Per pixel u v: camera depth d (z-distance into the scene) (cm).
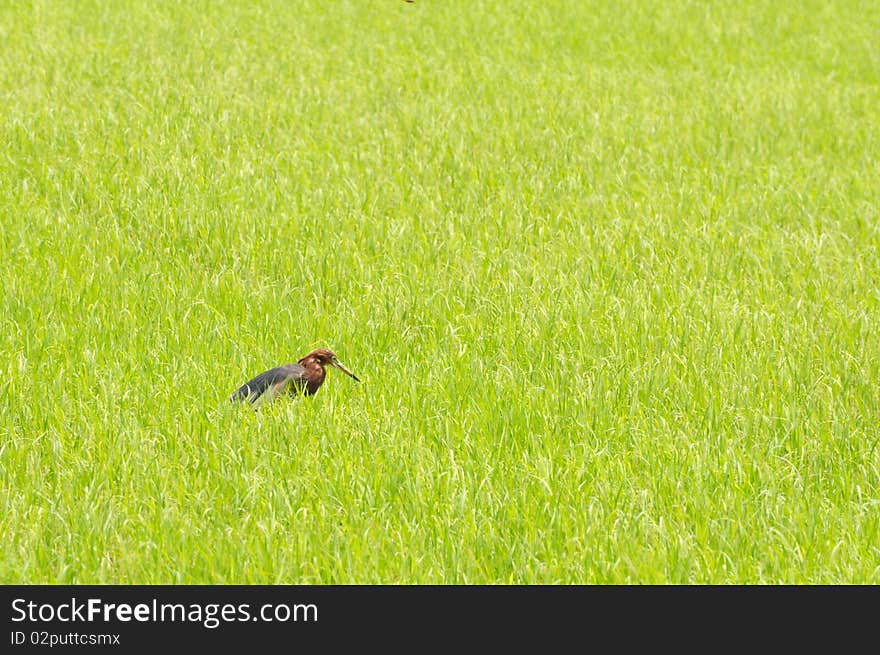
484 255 4725
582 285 4431
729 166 6278
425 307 4122
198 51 8144
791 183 5966
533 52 9056
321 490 2806
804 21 10819
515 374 3594
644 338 3869
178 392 3303
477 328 3953
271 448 3003
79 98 6756
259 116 6619
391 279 4431
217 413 3159
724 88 8119
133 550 2552
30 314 3897
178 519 2631
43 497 2725
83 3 9338
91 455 2927
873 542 2681
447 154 6134
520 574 2517
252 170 5603
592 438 3167
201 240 4769
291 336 3800
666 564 2556
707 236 5031
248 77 7556
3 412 3130
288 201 5291
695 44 9725
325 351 3353
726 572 2553
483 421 3186
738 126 7100
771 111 7469
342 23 9488
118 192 5312
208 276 4447
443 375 3488
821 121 7325
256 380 3269
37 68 7319
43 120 6253
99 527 2575
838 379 3600
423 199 5441
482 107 7231
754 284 4528
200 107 6688
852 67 9238
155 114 6538
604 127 6888
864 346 3888
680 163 6262
